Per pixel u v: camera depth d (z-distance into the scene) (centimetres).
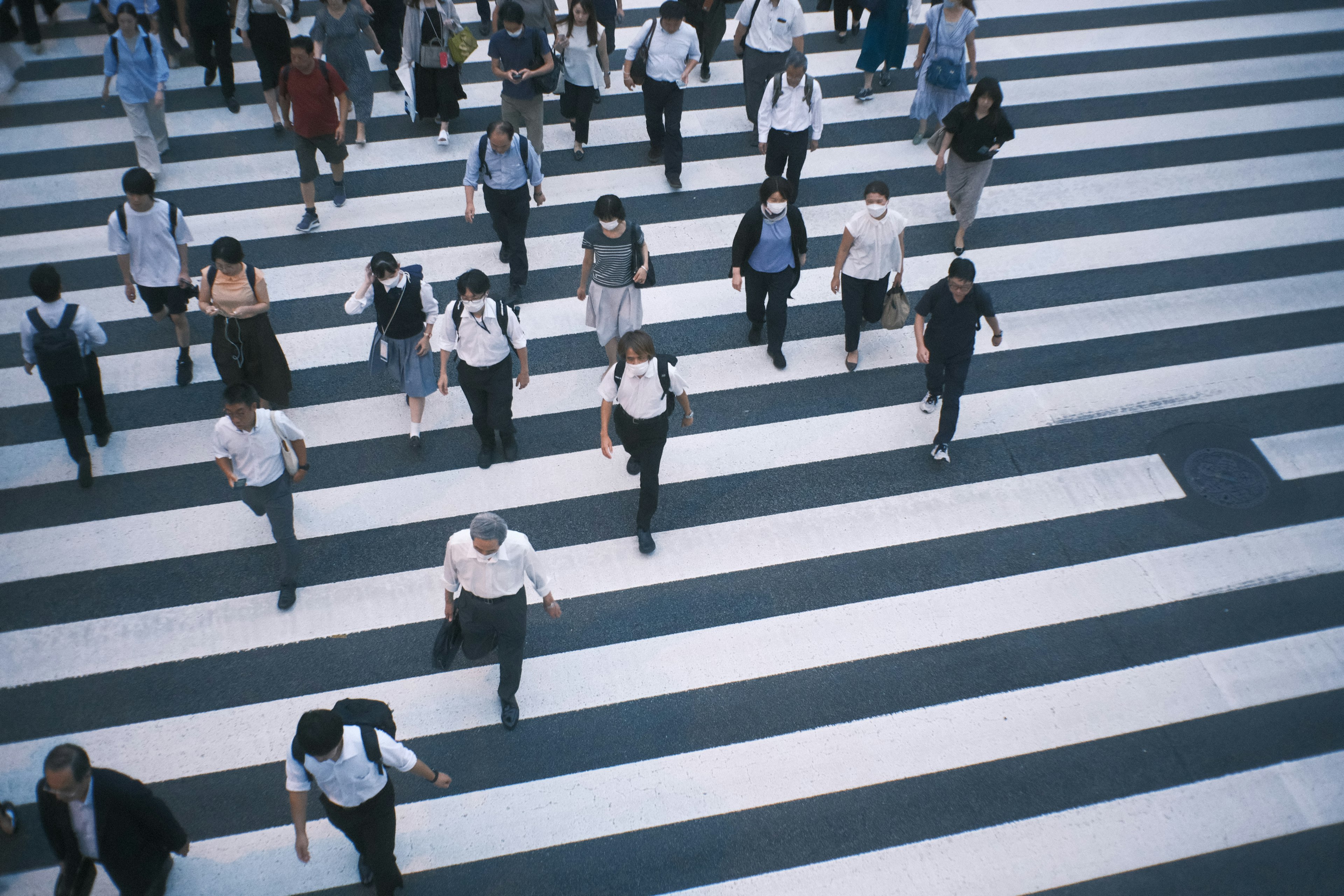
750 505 675
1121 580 639
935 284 638
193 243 825
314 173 807
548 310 793
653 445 589
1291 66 1062
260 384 657
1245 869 517
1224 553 655
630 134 954
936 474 696
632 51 841
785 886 504
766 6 851
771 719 567
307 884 501
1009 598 628
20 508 659
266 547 644
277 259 818
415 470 688
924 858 515
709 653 596
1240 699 584
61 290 606
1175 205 903
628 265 652
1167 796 543
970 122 768
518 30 801
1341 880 515
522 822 523
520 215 746
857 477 693
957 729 566
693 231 860
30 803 527
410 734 555
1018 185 916
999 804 536
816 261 845
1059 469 701
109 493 669
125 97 827
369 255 825
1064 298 819
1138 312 810
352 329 775
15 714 561
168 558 636
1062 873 512
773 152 823
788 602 622
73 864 426
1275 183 929
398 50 962
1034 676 591
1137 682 589
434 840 516
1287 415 738
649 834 520
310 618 607
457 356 640
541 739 556
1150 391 753
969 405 741
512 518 662
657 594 625
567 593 623
